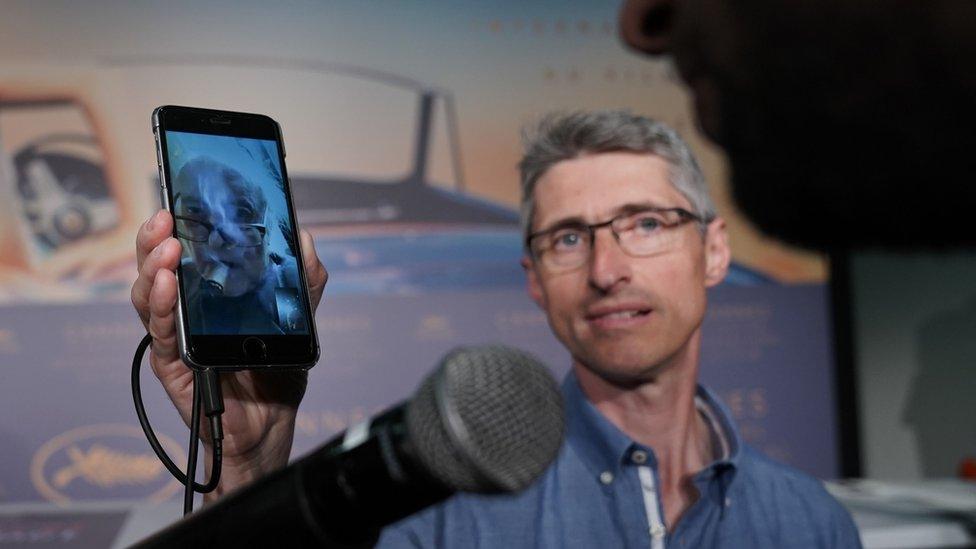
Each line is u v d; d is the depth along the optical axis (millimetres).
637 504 1151
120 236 2383
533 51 2521
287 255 896
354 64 2469
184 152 877
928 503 2107
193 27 2416
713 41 2574
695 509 1160
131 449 2379
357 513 536
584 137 1151
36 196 2363
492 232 2494
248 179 899
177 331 822
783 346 2590
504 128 2502
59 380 2371
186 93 2406
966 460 2684
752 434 2566
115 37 2385
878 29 2576
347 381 2447
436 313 2473
